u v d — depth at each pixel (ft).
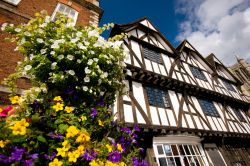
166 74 30.78
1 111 6.47
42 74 8.61
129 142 9.29
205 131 27.53
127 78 25.43
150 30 35.55
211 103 36.47
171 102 27.91
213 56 51.78
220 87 42.83
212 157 27.09
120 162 7.08
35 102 7.34
